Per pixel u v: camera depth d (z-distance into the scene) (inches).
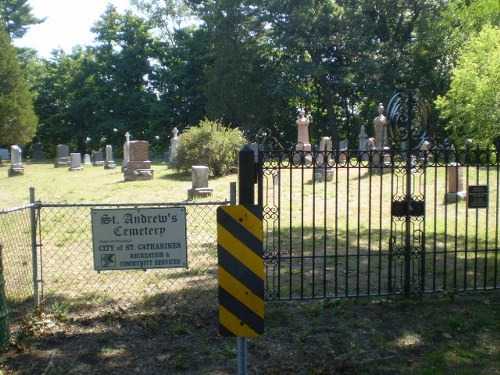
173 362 196.2
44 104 2105.1
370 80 1513.3
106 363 195.9
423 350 205.0
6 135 1631.4
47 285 289.7
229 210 150.7
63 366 193.5
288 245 388.2
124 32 2062.0
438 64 1456.7
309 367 192.1
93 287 286.0
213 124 931.3
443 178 698.2
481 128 790.5
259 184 236.1
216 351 204.7
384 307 251.8
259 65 1692.9
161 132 1978.3
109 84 2018.9
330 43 1528.1
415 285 277.7
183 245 228.8
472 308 248.8
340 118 1894.7
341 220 489.1
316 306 250.2
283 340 214.7
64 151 1391.5
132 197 673.6
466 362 194.5
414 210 262.5
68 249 380.8
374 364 193.6
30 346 209.2
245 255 150.9
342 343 211.9
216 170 892.0
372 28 1514.5
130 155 882.8
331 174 733.9
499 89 771.4
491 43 808.9
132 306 255.0
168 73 1943.9
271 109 1702.8
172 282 292.5
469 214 499.5
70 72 2107.5
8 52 1660.9
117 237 226.5
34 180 960.9
